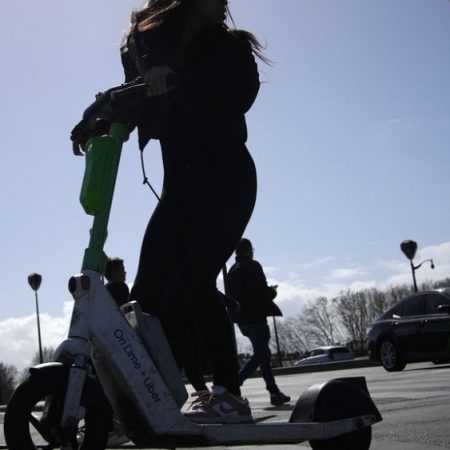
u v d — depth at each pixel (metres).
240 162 3.32
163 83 2.96
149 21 3.36
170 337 3.53
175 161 3.42
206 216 3.25
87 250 2.84
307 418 3.08
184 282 3.24
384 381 10.37
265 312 8.16
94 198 2.85
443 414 5.31
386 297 87.69
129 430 2.91
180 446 2.89
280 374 23.88
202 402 3.10
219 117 3.29
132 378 2.78
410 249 30.30
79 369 2.65
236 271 8.24
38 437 4.66
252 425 2.92
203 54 3.34
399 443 4.16
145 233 3.52
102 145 2.92
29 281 31.09
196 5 3.34
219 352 3.20
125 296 6.82
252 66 3.33
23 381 2.65
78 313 2.75
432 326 14.40
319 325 90.38
